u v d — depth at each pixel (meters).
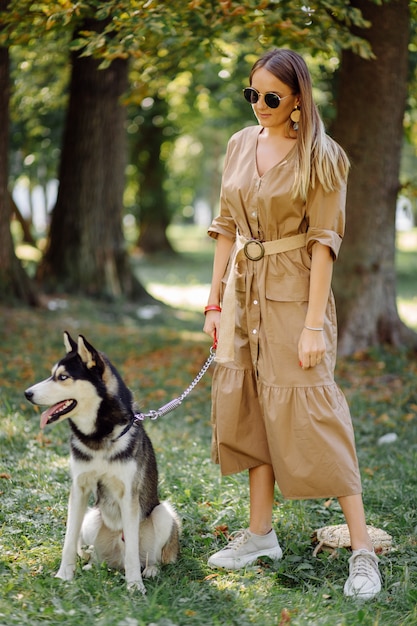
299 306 3.48
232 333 3.56
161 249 28.31
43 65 14.05
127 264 14.07
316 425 3.46
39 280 13.30
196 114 22.77
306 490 3.52
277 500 4.65
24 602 3.13
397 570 3.73
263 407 3.56
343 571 3.72
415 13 7.62
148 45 6.89
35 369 7.83
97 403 3.43
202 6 6.03
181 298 18.61
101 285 13.48
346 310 9.12
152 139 25.75
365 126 8.59
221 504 4.51
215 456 3.83
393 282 9.20
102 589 3.36
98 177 13.25
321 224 3.41
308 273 3.49
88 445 3.45
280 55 3.36
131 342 10.06
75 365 3.42
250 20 6.46
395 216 9.09
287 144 3.45
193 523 4.23
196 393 7.46
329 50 6.59
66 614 3.02
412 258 29.38
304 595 3.41
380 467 5.38
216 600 3.32
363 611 3.17
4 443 5.42
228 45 11.34
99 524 3.72
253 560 3.78
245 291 3.56
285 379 3.48
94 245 13.41
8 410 6.01
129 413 3.55
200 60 9.22
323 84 11.29
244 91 3.45
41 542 3.90
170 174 33.81
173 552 3.79
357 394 7.46
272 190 3.39
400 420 6.67
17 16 6.24
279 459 3.53
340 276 9.16
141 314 13.28
